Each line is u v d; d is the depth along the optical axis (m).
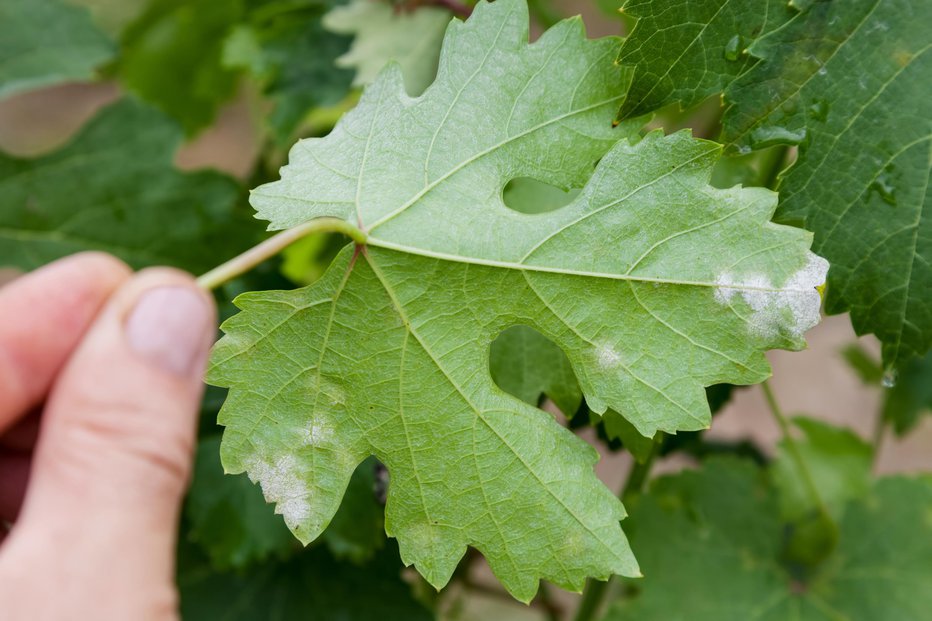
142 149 0.32
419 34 0.32
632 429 0.27
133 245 0.32
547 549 0.25
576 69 0.25
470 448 0.25
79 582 0.23
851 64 0.25
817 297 0.24
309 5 0.35
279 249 0.25
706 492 0.33
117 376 0.24
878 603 0.33
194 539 0.31
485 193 0.25
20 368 0.25
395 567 0.33
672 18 0.25
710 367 0.24
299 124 0.34
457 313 0.25
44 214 0.31
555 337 0.25
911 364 0.37
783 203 0.25
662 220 0.24
